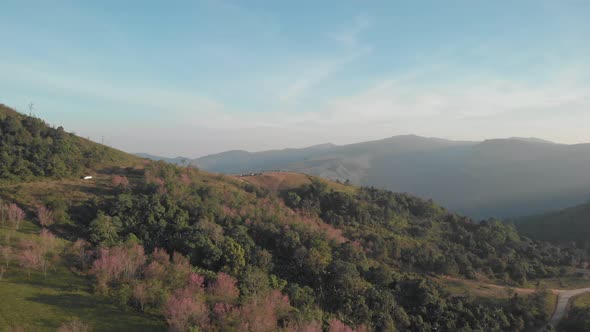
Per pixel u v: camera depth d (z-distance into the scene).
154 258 66.88
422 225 150.12
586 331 75.81
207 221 88.12
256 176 180.75
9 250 61.06
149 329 47.69
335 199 149.62
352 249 96.94
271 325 50.94
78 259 64.38
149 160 155.25
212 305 53.06
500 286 106.00
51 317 46.38
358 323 68.31
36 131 120.06
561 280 116.50
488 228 156.38
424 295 82.19
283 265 85.31
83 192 98.38
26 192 89.69
